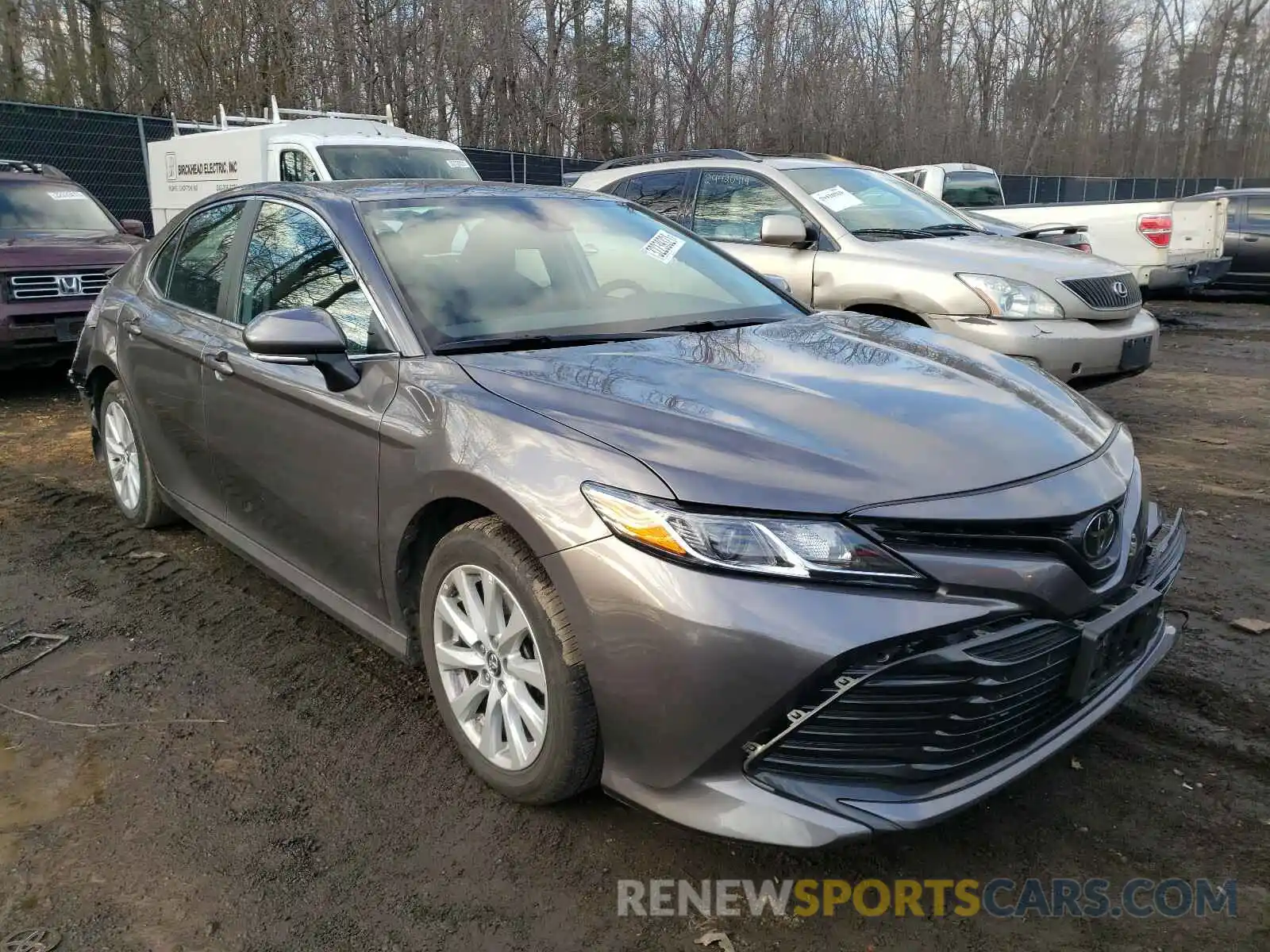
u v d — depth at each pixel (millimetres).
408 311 3018
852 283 6172
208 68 21031
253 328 2787
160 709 3158
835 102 28156
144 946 2180
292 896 2334
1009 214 11859
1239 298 14930
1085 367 5750
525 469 2410
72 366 5012
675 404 2525
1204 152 45031
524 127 25141
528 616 2434
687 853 2488
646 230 3955
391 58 22016
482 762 2699
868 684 2100
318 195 3545
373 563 2961
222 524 3895
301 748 2945
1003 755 2295
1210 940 2203
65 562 4359
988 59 35656
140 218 16031
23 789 2736
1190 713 3113
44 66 22297
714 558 2121
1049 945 2203
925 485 2227
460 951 2176
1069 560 2297
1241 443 6406
